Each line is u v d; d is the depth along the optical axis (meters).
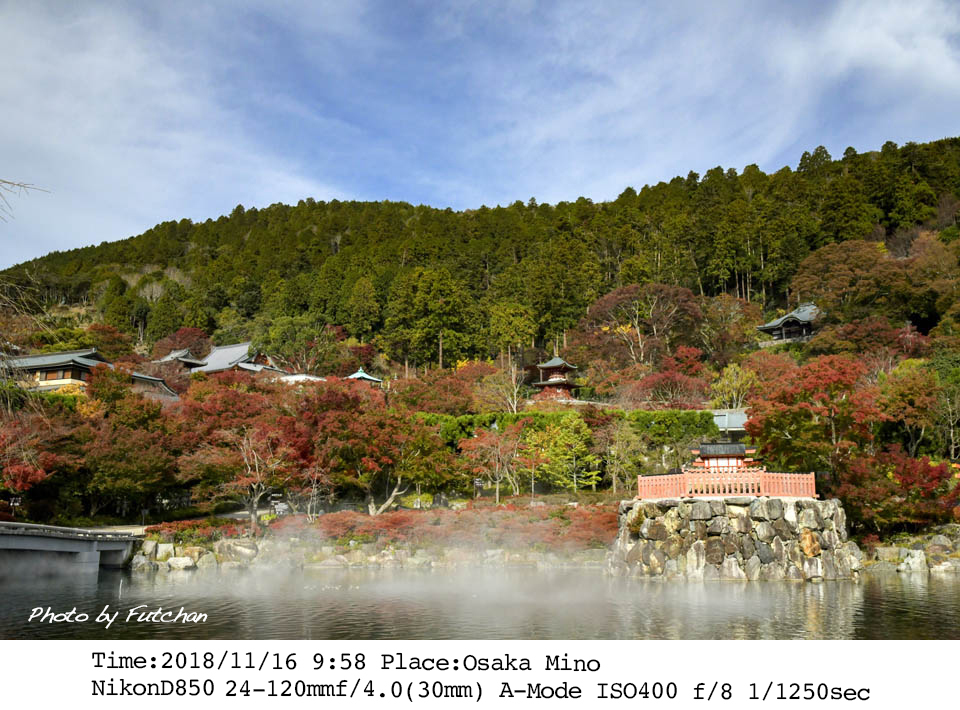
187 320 120.12
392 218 175.38
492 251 131.88
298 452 42.12
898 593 25.61
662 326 85.44
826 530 29.62
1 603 25.31
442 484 50.91
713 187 141.25
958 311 66.56
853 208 105.62
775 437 36.03
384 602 25.02
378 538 38.84
